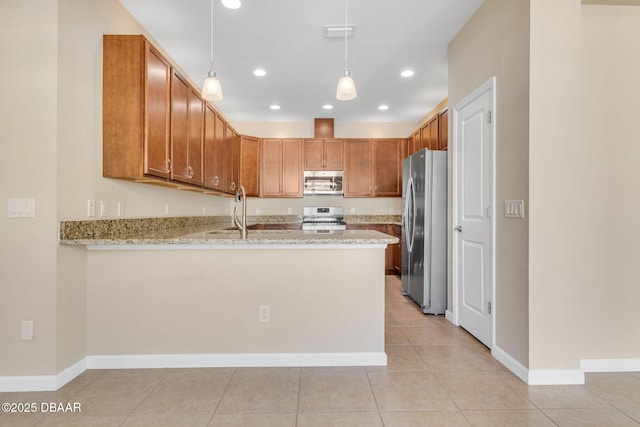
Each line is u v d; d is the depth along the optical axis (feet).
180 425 5.51
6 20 6.41
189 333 7.58
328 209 19.49
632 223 7.35
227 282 7.60
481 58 8.69
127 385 6.75
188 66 12.05
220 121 13.53
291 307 7.64
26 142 6.43
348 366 7.62
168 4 8.39
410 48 10.82
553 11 6.78
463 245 9.96
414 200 12.68
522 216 7.01
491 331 8.25
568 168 6.81
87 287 7.48
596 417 5.74
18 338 6.56
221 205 17.79
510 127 7.46
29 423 5.57
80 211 7.06
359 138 19.11
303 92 14.64
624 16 7.36
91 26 7.30
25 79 6.41
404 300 13.50
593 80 7.33
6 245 6.51
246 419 5.67
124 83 7.59
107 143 7.63
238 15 8.91
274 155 18.86
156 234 8.94
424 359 7.97
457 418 5.71
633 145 7.36
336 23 9.37
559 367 6.82
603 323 7.39
